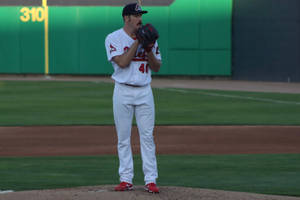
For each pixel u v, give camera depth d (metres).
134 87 23.97
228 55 108.25
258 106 69.31
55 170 33.59
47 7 110.94
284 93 85.88
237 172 33.25
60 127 51.41
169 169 34.06
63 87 91.81
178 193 23.86
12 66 112.62
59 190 25.05
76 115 60.09
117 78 24.05
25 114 60.88
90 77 111.88
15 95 80.19
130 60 23.19
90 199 22.42
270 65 107.12
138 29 23.12
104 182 30.30
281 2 105.75
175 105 69.94
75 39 111.19
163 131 49.44
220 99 76.69
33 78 110.25
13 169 33.88
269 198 23.70
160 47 109.56
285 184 30.09
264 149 41.16
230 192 24.52
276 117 59.28
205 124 53.50
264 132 49.19
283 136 47.12
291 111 64.56
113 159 37.16
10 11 111.44
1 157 37.84
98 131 49.09
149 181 24.14
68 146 42.06
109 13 109.81
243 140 45.09
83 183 30.06
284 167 34.75
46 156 38.19
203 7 107.88
